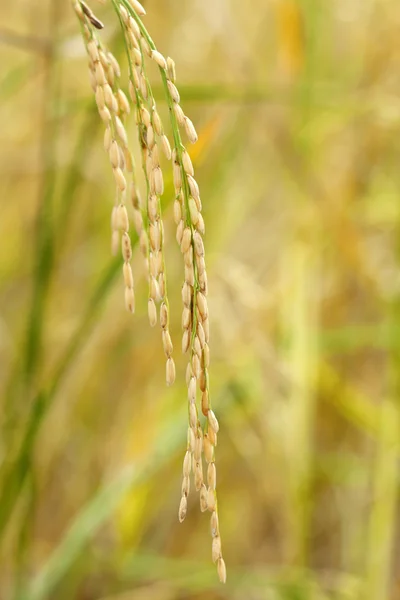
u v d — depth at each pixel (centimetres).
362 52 179
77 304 178
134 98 84
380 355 179
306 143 160
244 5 197
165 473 170
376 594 147
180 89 130
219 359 171
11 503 118
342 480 166
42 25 164
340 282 180
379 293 164
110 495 127
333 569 178
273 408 157
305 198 162
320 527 180
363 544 164
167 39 181
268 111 168
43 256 122
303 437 149
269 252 184
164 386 171
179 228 84
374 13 177
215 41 183
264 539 179
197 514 181
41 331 123
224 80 180
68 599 150
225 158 162
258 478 169
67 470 173
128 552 150
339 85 163
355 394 157
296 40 159
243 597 164
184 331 85
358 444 180
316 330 154
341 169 173
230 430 171
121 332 170
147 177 84
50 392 115
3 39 120
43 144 129
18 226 187
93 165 171
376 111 162
